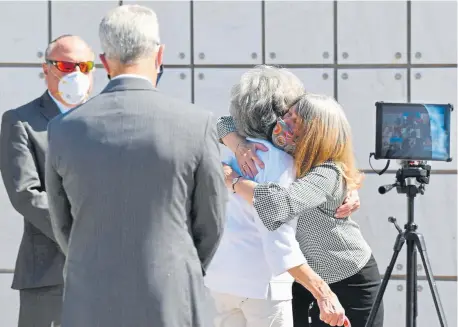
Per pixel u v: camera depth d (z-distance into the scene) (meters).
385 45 8.77
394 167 8.75
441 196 8.80
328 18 8.75
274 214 5.10
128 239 4.43
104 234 4.44
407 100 8.80
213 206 4.59
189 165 4.48
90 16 8.69
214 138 4.58
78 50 6.26
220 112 8.79
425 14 8.76
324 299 5.19
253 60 8.76
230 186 5.36
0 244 8.74
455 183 8.78
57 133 4.54
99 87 8.72
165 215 4.45
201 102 8.80
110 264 4.43
